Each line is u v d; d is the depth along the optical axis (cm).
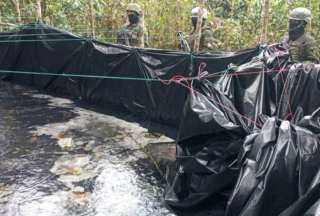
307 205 273
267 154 301
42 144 522
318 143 303
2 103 692
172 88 549
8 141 530
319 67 389
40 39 746
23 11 1039
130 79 611
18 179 430
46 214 365
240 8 1036
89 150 506
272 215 292
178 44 933
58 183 422
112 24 998
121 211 371
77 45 687
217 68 520
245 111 379
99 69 655
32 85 789
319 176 280
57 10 1028
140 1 968
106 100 659
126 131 571
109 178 434
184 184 371
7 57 813
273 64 434
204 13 699
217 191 349
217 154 348
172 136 555
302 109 375
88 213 368
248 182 300
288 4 890
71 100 715
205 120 347
